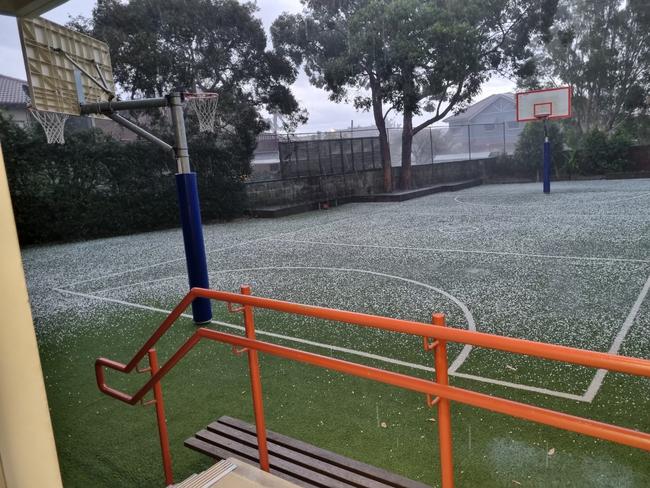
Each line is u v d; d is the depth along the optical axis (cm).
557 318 516
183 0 1589
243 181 1695
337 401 367
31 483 67
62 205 1359
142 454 321
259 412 231
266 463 237
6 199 63
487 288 643
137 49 1511
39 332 593
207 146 1577
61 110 725
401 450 299
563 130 2434
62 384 438
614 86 2372
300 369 428
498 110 3181
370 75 2003
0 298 62
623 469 265
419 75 1900
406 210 1574
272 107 1836
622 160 2142
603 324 490
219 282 783
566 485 256
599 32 2336
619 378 368
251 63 1761
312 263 870
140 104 541
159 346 515
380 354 453
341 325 539
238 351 226
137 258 1048
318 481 238
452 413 336
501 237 988
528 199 1616
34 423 67
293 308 193
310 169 1867
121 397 290
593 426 126
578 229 1015
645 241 859
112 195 1441
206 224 1562
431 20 1802
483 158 2494
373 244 1009
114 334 566
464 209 1485
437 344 156
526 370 395
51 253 1196
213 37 1678
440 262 808
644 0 2198
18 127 1316
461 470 274
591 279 649
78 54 761
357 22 1858
